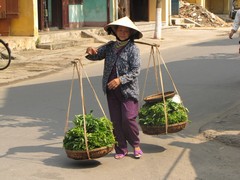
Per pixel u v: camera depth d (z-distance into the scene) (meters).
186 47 20.33
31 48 19.14
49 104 9.43
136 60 5.73
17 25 19.66
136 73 5.72
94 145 5.50
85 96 10.14
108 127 5.70
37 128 7.59
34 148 6.51
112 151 6.31
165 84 11.45
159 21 23.89
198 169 5.62
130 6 31.34
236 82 11.67
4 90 11.23
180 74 12.91
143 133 6.75
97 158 5.65
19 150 6.41
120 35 5.74
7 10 19.28
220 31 30.42
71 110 8.84
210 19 36.94
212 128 7.25
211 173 5.48
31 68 14.71
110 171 5.56
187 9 37.66
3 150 6.41
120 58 5.74
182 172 5.53
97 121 5.66
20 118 8.29
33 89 11.28
